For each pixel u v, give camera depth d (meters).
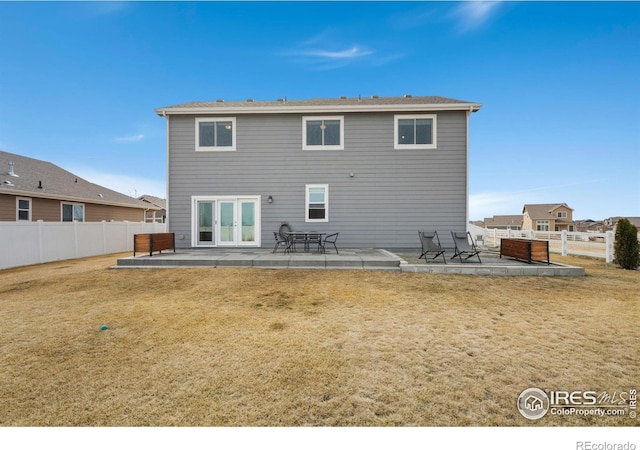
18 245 8.56
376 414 2.10
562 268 6.46
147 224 14.70
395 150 10.34
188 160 10.53
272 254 8.62
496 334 3.50
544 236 15.81
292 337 3.41
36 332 3.58
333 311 4.30
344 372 2.64
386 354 2.99
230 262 7.37
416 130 10.36
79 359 2.90
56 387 2.42
